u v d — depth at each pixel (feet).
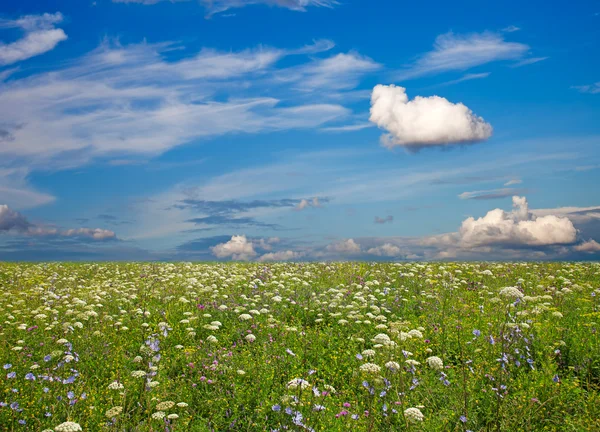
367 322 38.83
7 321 43.19
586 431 22.21
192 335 37.83
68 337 38.83
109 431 23.04
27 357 33.91
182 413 25.82
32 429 23.58
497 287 57.41
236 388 28.12
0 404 24.62
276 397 26.35
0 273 83.51
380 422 23.76
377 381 24.99
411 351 33.01
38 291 61.16
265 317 44.09
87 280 75.77
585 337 33.32
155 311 47.16
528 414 23.94
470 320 40.47
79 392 26.73
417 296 51.72
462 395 25.72
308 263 92.12
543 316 39.58
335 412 24.97
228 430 24.89
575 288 54.03
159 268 85.76
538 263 85.51
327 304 47.52
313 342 36.24
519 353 31.14
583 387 27.68
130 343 38.11
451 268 74.43
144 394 26.71
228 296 51.96
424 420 23.81
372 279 65.16
